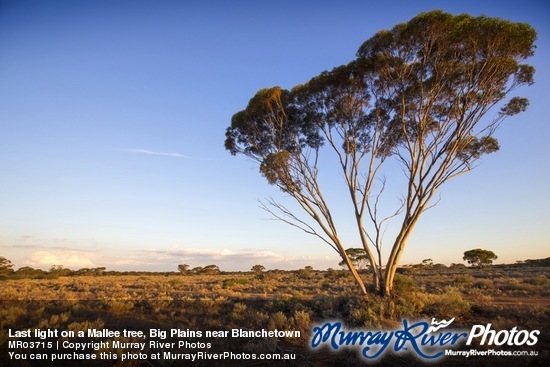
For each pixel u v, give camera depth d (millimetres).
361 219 18031
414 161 17500
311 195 19047
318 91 19266
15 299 20000
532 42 15234
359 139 19578
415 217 17219
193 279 53281
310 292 27609
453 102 17500
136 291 30438
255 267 93500
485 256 70125
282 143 20516
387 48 16844
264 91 19516
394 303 15031
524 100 16969
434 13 15391
